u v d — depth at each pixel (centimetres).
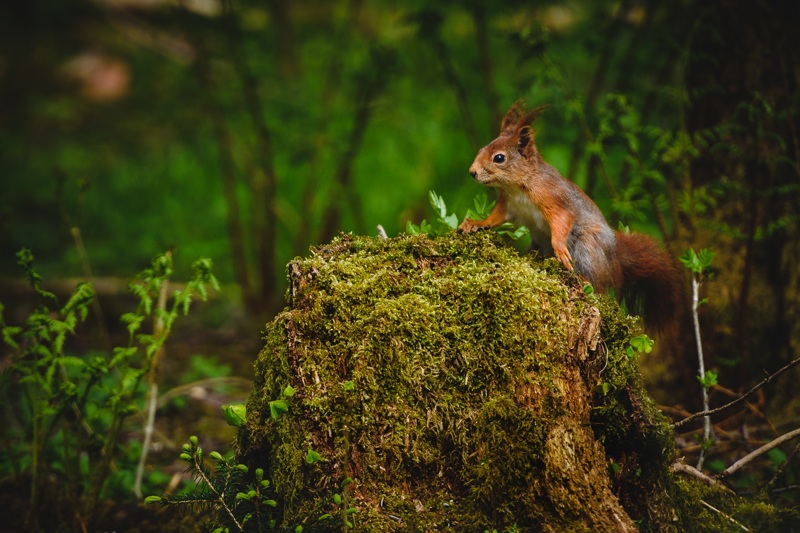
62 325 696
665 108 1012
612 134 877
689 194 897
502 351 543
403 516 523
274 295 1365
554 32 1212
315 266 574
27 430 772
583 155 1093
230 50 1283
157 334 843
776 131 884
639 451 562
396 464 536
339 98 1441
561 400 540
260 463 590
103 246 1602
